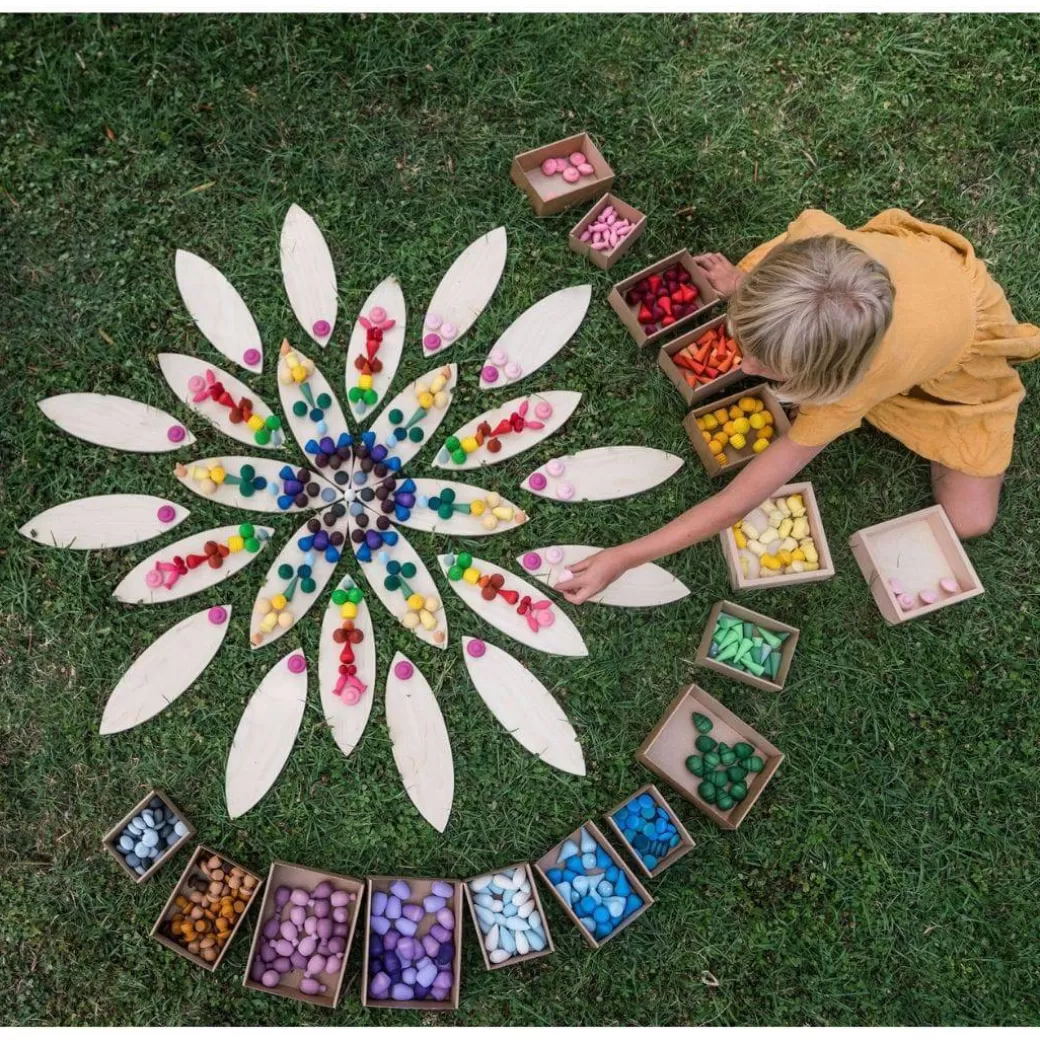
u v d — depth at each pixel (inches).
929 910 123.4
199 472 118.0
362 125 127.0
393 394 124.2
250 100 126.0
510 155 128.0
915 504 128.3
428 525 121.3
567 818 120.4
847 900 122.7
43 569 119.6
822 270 77.4
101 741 118.3
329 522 119.4
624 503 125.0
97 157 124.4
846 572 126.6
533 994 117.9
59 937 116.3
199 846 111.7
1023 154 131.3
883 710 125.9
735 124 130.4
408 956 111.9
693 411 121.3
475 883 114.7
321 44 126.7
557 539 124.0
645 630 123.6
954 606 127.3
